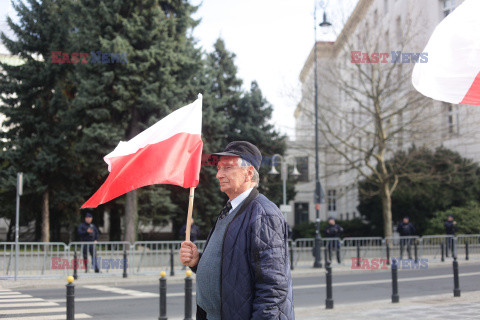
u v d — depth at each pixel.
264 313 2.69
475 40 3.93
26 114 22.58
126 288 13.41
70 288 6.29
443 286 13.34
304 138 31.91
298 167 32.91
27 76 22.55
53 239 25.84
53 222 25.67
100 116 19.61
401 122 25.28
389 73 23.53
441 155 27.45
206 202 25.31
